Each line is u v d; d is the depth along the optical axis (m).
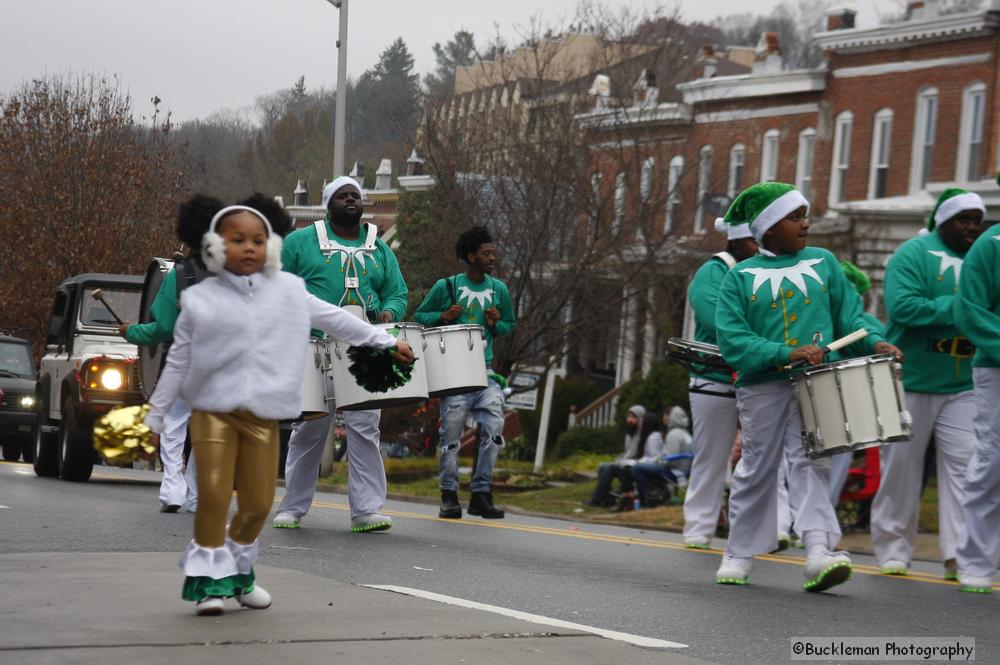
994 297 8.06
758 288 7.63
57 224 41.12
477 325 10.37
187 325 5.44
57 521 9.69
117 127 42.81
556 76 28.28
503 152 25.36
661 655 5.08
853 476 13.45
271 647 4.84
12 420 25.77
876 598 7.43
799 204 7.67
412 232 27.31
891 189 30.27
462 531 10.75
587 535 11.05
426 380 9.25
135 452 5.73
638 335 29.33
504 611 5.99
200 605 5.45
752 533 7.83
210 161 76.50
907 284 8.77
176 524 9.87
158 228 42.19
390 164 56.34
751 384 7.63
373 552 8.52
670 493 16.62
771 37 33.56
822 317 7.60
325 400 9.02
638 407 19.31
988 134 27.98
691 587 7.57
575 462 27.28
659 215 26.94
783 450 7.85
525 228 24.30
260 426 5.53
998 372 7.93
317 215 67.06
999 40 27.83
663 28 28.83
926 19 29.22
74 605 5.61
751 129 33.75
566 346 25.67
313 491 10.14
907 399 8.84
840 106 31.70
